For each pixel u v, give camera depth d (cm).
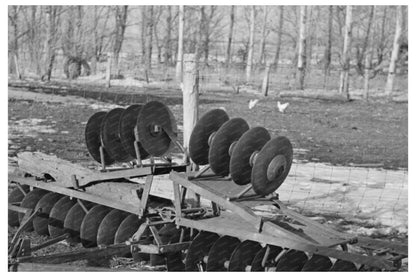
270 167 586
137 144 671
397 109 1719
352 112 1677
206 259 607
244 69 1875
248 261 595
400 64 1883
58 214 741
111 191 693
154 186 1031
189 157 691
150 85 1770
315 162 1302
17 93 1644
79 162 1250
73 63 1805
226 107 1652
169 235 652
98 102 1633
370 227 880
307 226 614
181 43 1786
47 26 1788
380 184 1150
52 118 1506
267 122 1567
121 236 669
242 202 600
